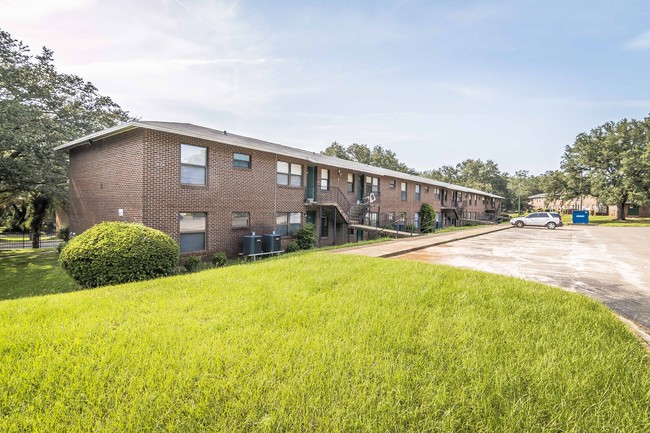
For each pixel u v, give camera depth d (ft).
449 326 11.47
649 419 6.53
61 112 55.42
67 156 50.88
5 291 27.04
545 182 145.28
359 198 69.62
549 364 8.61
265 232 44.62
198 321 11.62
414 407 6.65
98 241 21.77
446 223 115.14
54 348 9.32
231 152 39.83
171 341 9.73
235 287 16.90
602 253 38.27
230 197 39.68
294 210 49.88
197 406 6.51
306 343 9.58
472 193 132.67
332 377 7.57
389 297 15.06
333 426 5.97
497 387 7.37
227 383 7.28
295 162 50.55
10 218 104.12
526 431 5.99
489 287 17.67
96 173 38.50
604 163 124.88
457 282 18.62
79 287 26.02
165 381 7.37
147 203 31.65
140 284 18.15
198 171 36.45
